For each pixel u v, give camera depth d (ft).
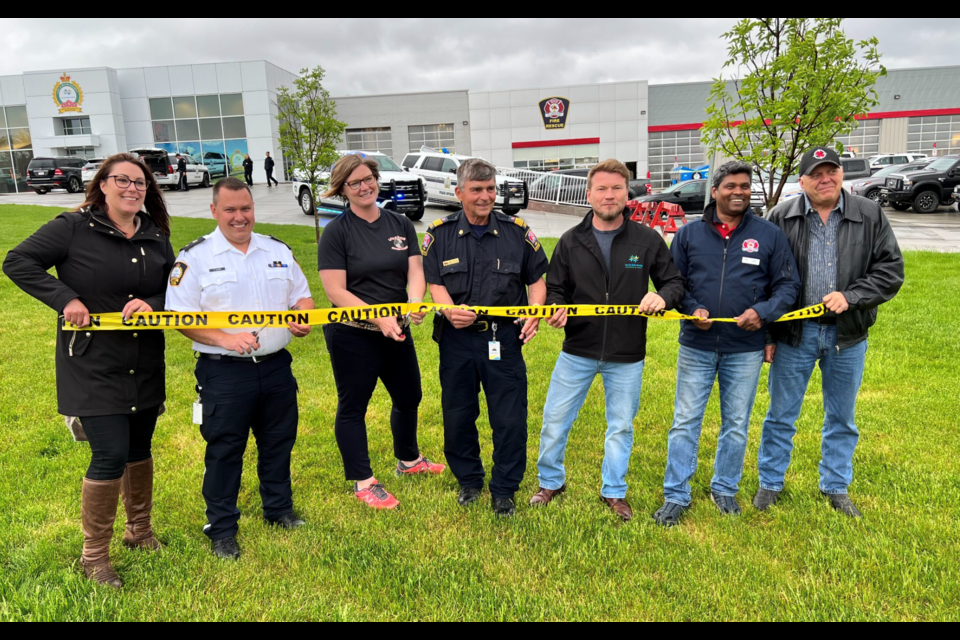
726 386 10.18
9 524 9.78
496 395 10.29
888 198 62.75
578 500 10.89
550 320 10.00
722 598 8.05
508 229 10.44
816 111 15.56
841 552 8.90
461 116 116.88
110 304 8.28
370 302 10.41
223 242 9.04
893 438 13.01
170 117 106.11
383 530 9.90
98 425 8.13
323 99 35.81
